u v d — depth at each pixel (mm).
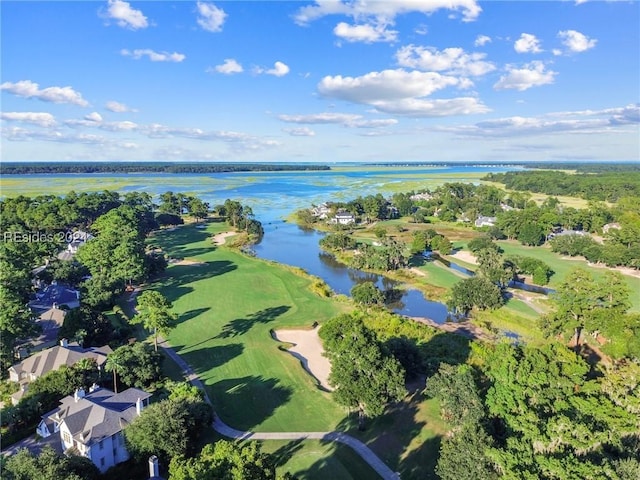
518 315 107000
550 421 46750
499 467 43938
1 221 182250
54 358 74188
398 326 95312
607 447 46656
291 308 113188
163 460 53031
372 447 58875
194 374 78750
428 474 53438
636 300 117250
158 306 83125
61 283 121625
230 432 62062
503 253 171750
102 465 54031
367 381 60438
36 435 60594
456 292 112062
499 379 56562
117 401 60719
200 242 193125
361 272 152375
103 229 172375
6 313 78688
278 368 81438
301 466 54625
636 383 56875
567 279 94438
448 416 60000
